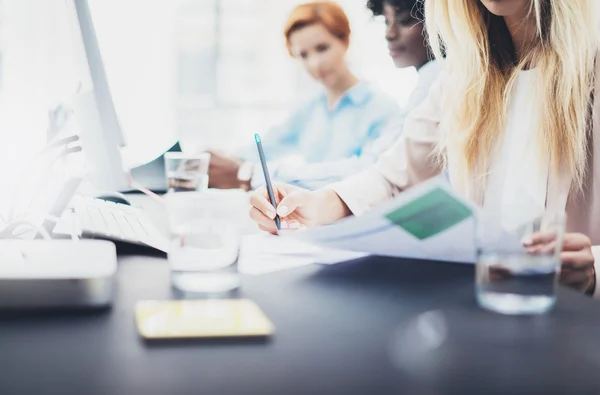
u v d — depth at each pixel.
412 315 0.59
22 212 0.99
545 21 1.35
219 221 0.69
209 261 0.69
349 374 0.44
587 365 0.47
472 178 1.40
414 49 2.36
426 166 1.43
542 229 0.60
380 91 2.80
